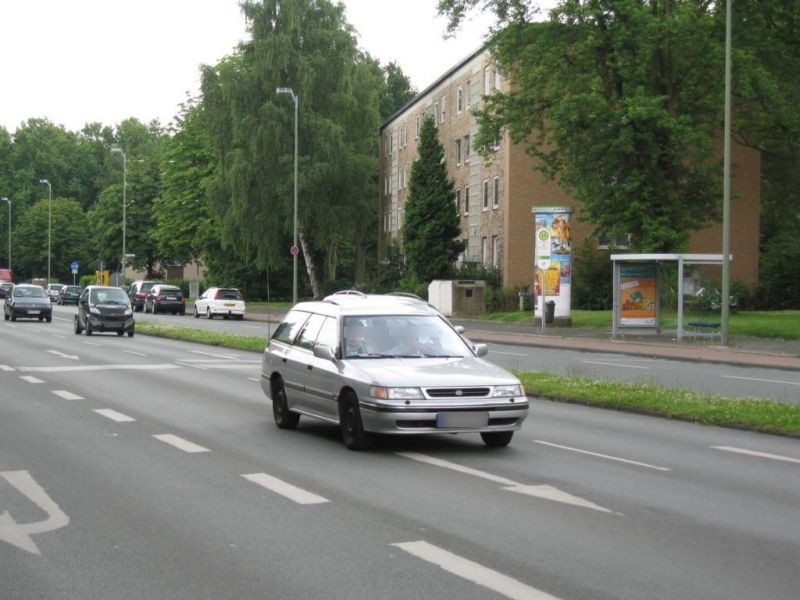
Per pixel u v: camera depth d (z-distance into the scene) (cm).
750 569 623
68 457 1045
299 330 1296
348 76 5956
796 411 1377
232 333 3716
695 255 3328
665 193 3706
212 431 1254
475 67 6003
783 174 5453
